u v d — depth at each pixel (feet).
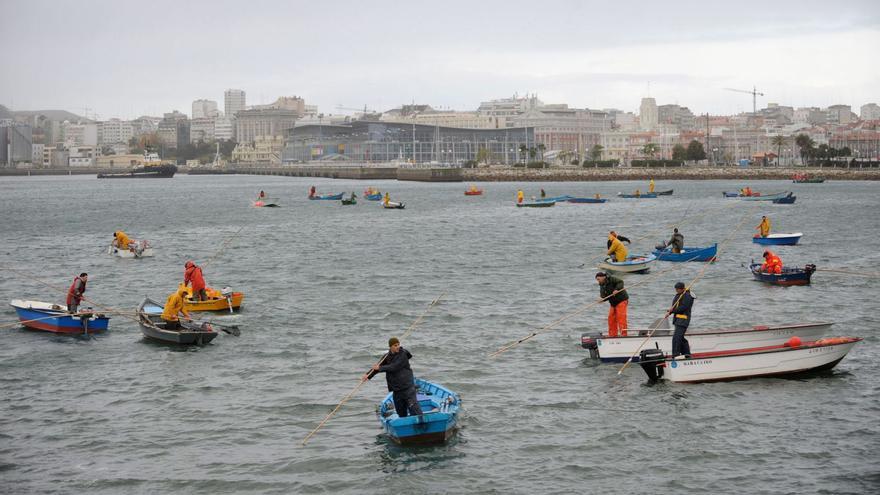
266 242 233.76
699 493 61.52
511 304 131.13
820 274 156.56
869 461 65.87
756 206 370.12
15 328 115.34
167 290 152.66
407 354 71.41
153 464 67.97
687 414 76.43
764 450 68.33
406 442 70.54
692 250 179.22
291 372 92.17
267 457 69.00
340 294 142.51
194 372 92.58
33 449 71.10
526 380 87.86
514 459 67.87
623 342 91.56
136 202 466.70
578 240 232.32
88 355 100.53
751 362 85.20
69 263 192.44
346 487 63.57
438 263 183.52
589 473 65.16
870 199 414.62
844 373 87.76
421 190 582.35
